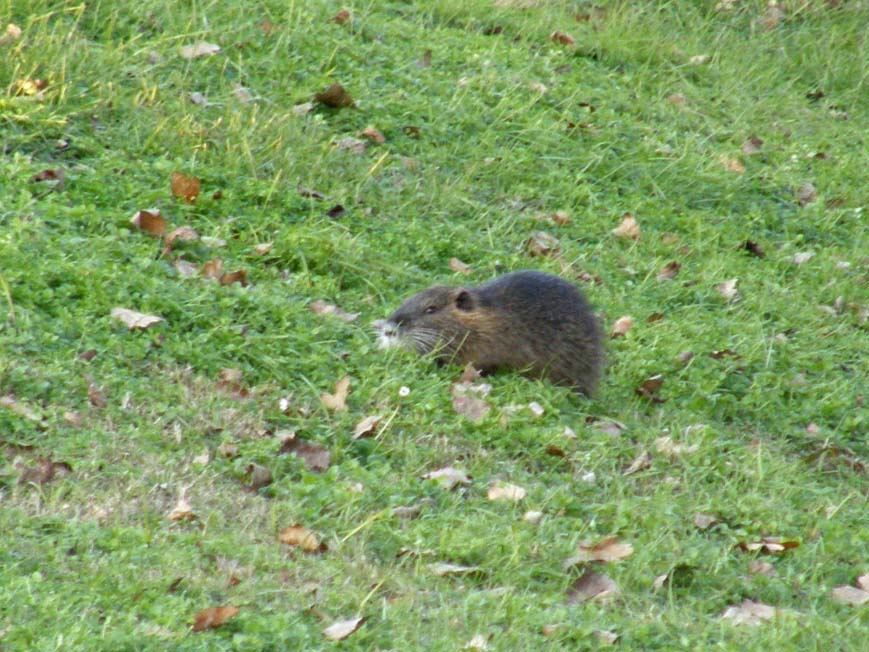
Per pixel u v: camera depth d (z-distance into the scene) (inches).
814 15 900.0
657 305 561.9
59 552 318.3
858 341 575.2
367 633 311.1
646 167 665.6
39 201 481.7
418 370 455.5
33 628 284.8
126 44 605.9
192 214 512.1
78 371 398.0
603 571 366.3
